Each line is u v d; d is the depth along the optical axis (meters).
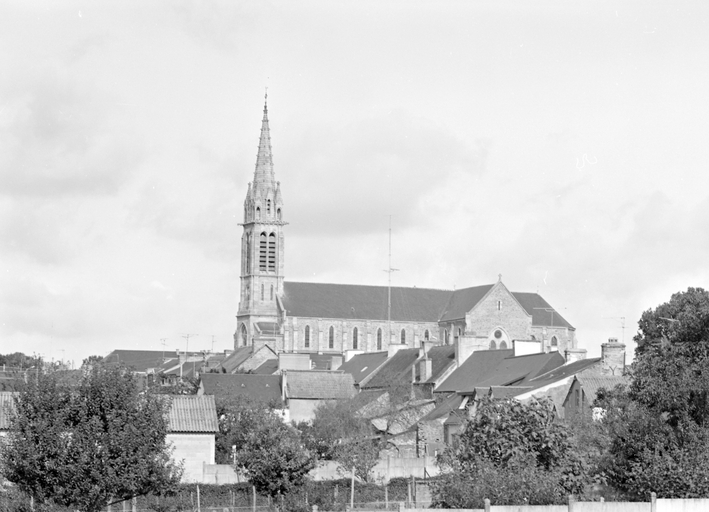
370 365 159.88
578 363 108.00
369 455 87.06
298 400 134.12
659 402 65.75
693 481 61.12
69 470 58.31
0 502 58.94
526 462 58.53
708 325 83.44
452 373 132.25
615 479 63.59
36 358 86.00
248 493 79.00
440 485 58.03
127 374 61.84
